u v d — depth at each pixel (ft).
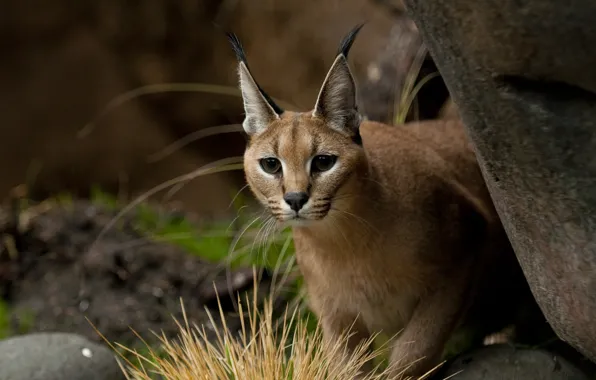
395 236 18.83
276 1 39.91
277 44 39.86
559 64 12.73
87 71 43.96
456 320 19.63
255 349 19.39
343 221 18.35
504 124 13.98
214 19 41.96
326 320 20.38
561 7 12.05
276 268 23.89
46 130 44.04
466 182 21.39
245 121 18.78
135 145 44.16
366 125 20.79
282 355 19.15
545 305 16.43
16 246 30.71
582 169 13.66
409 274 19.22
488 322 22.72
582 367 19.22
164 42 42.98
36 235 31.19
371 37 35.40
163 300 27.55
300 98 39.01
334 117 18.04
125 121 43.98
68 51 43.83
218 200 41.45
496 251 20.77
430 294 19.53
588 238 14.37
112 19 43.32
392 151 19.74
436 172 20.12
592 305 15.08
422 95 27.53
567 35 12.28
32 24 43.52
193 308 27.07
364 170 18.31
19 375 19.95
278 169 17.98
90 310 27.71
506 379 18.16
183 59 43.11
